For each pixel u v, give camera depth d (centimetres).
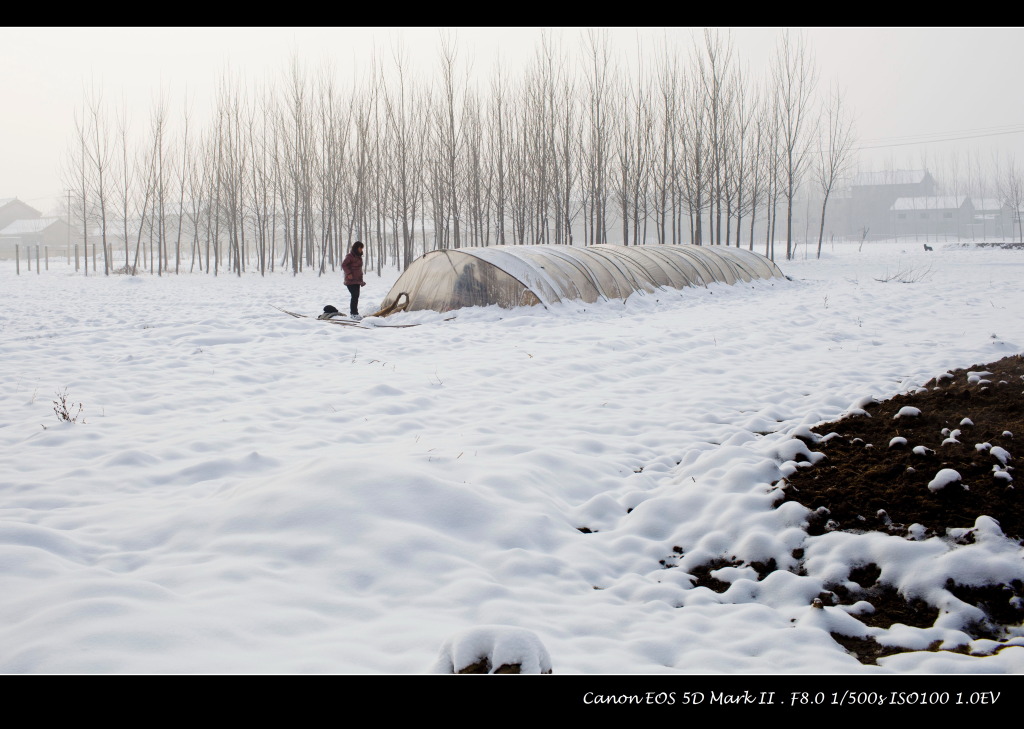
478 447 654
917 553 442
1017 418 634
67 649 304
